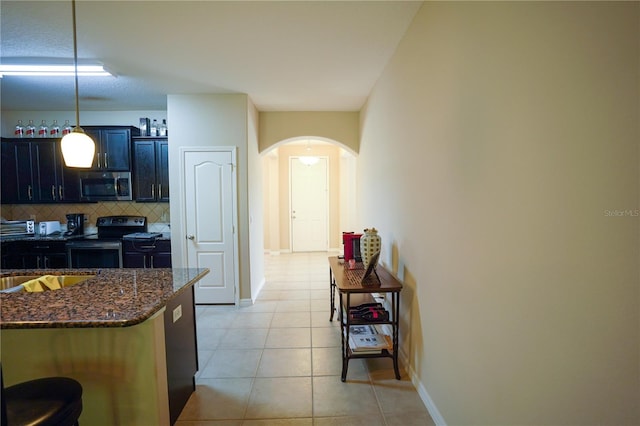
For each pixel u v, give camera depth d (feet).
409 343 6.99
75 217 12.84
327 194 22.89
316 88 10.92
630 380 2.28
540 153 3.04
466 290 4.48
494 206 3.78
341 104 12.86
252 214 12.32
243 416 5.79
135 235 12.03
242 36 7.34
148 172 12.26
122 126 12.10
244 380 6.91
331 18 6.61
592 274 2.53
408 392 6.44
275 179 22.33
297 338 8.96
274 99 12.11
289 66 9.07
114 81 10.03
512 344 3.49
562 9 2.77
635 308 2.23
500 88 3.64
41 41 7.43
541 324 3.06
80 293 5.00
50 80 9.82
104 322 3.88
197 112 11.40
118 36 7.27
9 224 12.23
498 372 3.76
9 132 12.92
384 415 5.77
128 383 4.72
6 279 6.38
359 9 6.29
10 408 3.35
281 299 12.48
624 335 2.31
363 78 10.03
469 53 4.31
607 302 2.42
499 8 3.63
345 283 7.04
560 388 2.86
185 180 11.56
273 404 6.10
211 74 9.63
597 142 2.46
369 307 7.43
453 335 4.90
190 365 6.37
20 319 3.90
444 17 5.09
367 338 7.32
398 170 7.79
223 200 11.62
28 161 12.22
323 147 22.79
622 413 2.34
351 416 5.75
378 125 9.99
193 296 6.59
